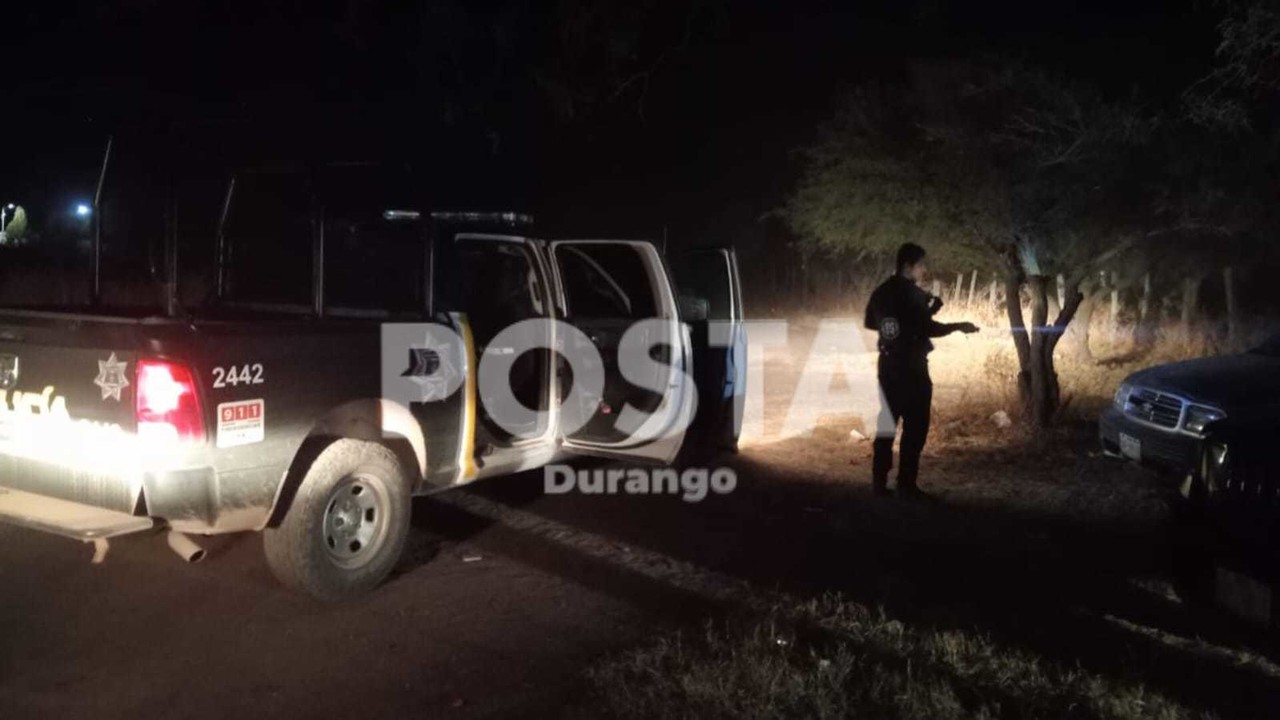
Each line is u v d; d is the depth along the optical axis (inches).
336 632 226.8
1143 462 339.9
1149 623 239.6
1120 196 431.2
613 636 225.8
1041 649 219.0
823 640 218.4
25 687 198.8
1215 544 221.8
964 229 474.6
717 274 378.9
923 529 306.3
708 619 231.8
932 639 216.7
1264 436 218.1
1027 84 447.5
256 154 282.4
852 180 557.6
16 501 231.1
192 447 215.3
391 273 267.6
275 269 287.1
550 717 190.4
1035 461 390.6
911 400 330.6
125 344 214.7
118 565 261.7
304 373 233.5
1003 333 722.2
